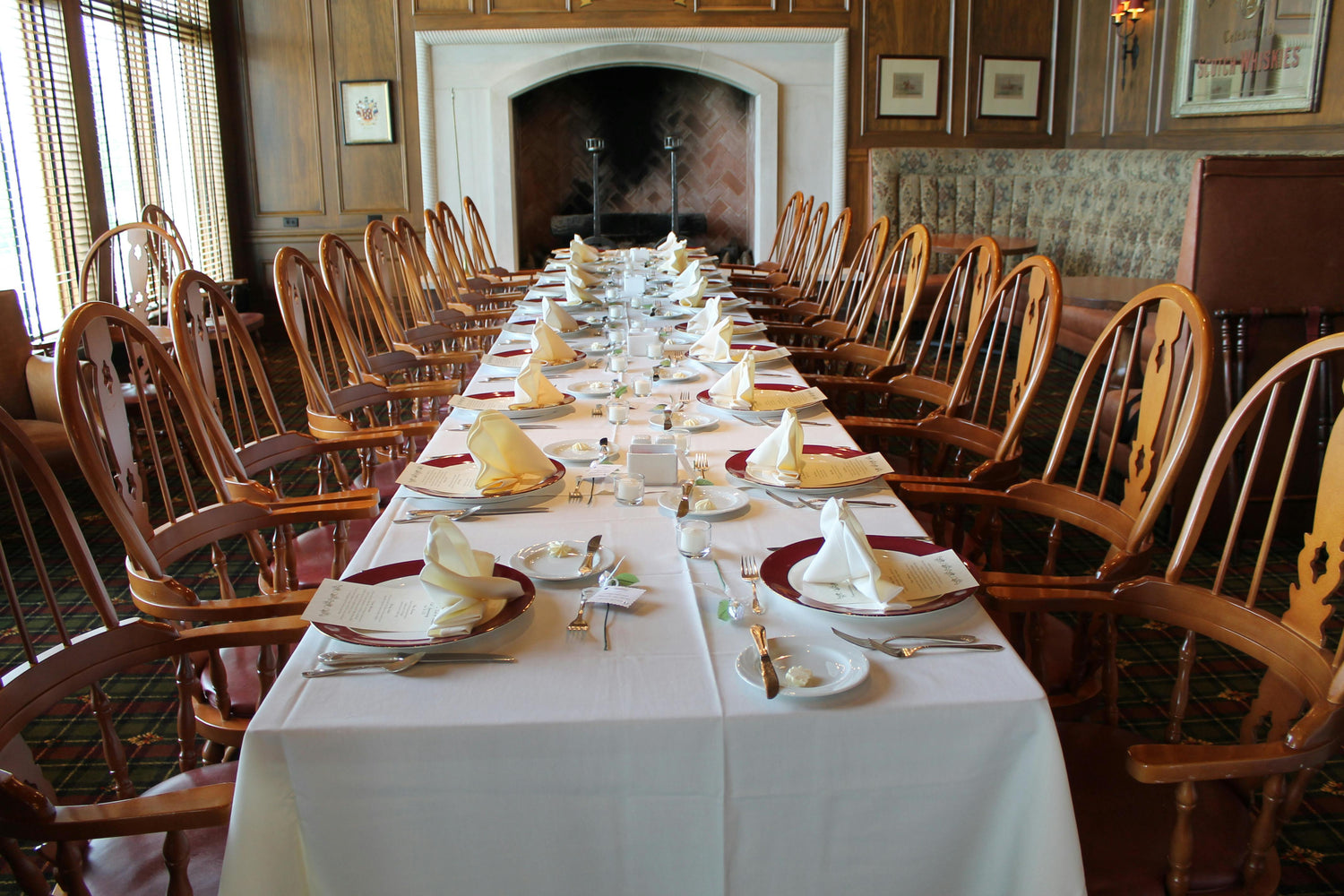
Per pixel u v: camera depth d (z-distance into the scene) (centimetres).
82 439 153
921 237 326
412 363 359
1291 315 317
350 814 108
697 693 111
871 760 109
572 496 176
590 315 387
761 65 770
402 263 482
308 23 739
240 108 747
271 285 775
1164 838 127
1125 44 691
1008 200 756
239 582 321
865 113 776
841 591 133
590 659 119
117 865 125
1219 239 313
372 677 115
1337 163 308
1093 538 353
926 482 209
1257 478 332
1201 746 114
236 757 165
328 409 272
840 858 113
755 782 108
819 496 175
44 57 503
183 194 670
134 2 600
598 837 110
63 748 234
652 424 219
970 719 109
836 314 451
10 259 473
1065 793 109
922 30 764
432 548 127
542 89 825
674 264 530
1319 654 124
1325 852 194
